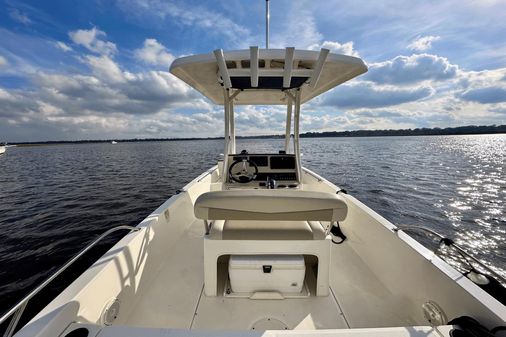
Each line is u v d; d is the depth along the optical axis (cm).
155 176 1417
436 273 119
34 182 1333
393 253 156
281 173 324
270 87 286
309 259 175
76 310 99
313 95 353
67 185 1212
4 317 79
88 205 838
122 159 2695
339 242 222
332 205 130
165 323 134
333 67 212
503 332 85
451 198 855
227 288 158
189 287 164
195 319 137
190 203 281
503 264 468
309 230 152
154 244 180
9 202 902
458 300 106
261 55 187
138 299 151
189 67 218
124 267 138
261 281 149
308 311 142
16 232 615
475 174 1311
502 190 960
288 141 418
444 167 1556
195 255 207
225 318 137
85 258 495
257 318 137
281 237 148
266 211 131
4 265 473
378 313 142
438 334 86
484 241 552
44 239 577
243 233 149
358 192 933
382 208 757
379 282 168
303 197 130
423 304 127
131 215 730
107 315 119
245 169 318
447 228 619
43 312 92
